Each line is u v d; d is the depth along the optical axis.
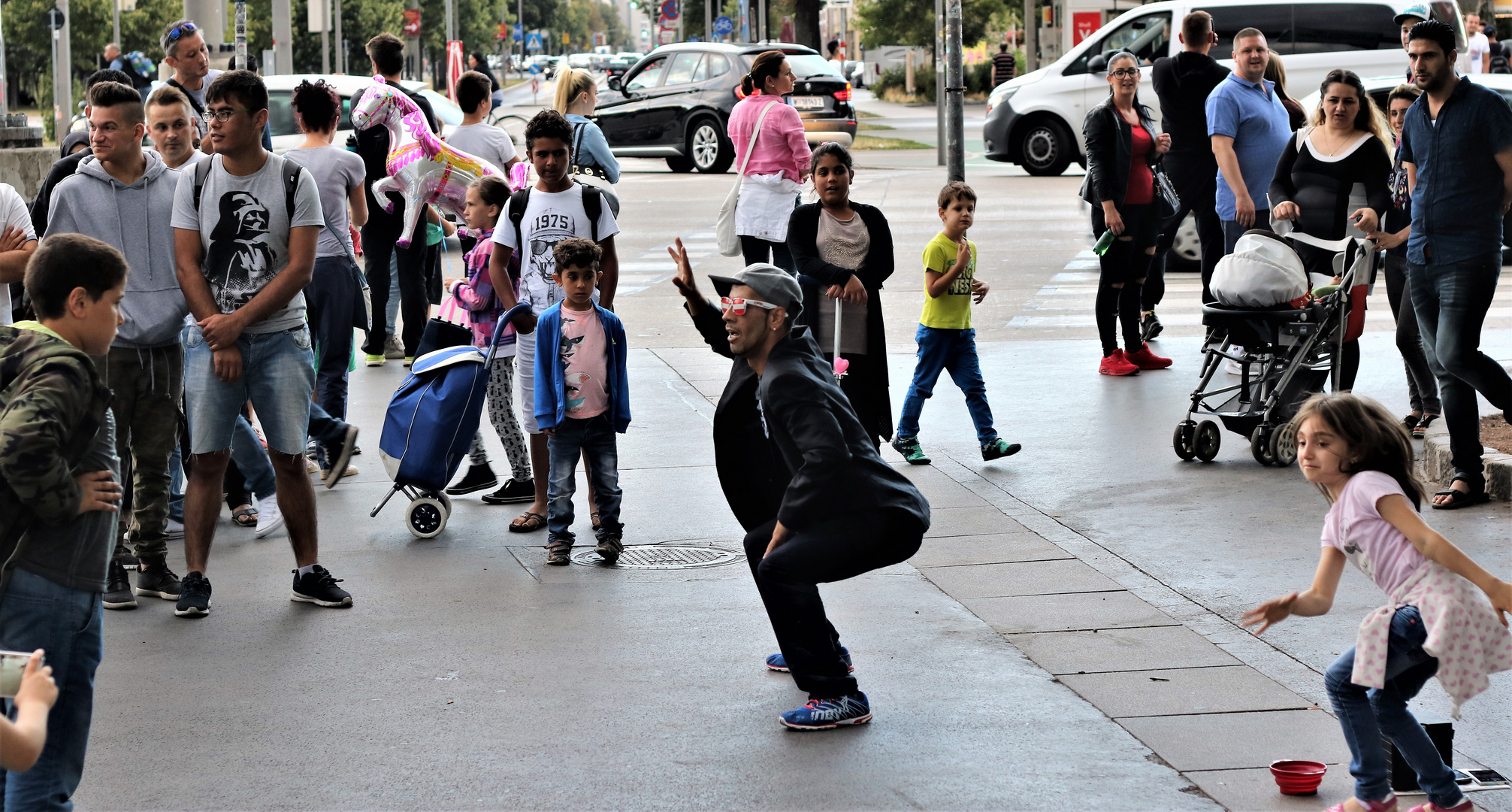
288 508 6.01
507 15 114.19
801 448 4.61
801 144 10.51
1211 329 8.36
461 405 6.99
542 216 7.26
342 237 8.19
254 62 16.69
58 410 3.49
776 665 5.26
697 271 16.08
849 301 7.59
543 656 5.42
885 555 4.64
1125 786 4.29
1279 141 10.70
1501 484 7.17
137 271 5.98
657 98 28.03
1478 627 3.90
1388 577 4.00
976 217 20.03
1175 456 8.45
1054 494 7.69
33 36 47.25
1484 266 6.93
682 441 8.90
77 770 3.79
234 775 4.41
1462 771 4.32
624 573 6.46
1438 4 21.73
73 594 3.69
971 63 60.31
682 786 4.32
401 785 4.34
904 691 5.06
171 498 7.10
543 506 7.27
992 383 10.55
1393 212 8.42
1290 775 4.20
